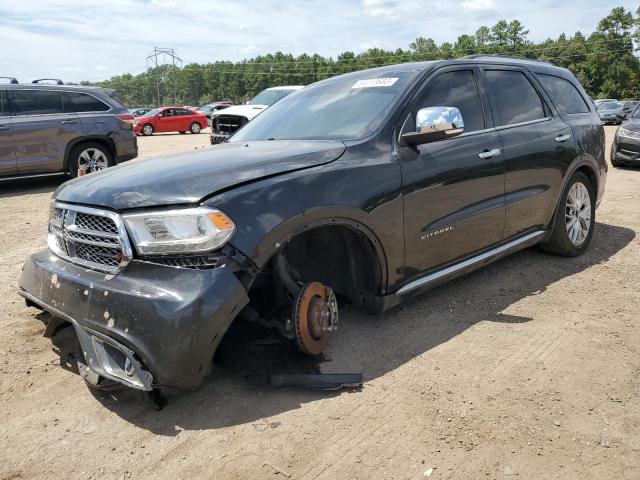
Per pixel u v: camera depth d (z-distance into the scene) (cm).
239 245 258
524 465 237
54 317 301
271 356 306
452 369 318
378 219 322
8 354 345
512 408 279
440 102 387
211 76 14900
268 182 280
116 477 236
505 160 417
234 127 1266
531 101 471
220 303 250
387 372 315
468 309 403
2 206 849
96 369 265
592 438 255
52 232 314
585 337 357
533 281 460
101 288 260
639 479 228
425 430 262
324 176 300
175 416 277
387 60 11869
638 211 721
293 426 266
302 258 335
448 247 379
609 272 481
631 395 289
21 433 267
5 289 464
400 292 349
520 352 338
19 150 952
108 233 270
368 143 336
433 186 359
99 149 1056
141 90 16838
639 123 1105
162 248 255
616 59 9444
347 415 274
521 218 445
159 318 244
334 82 434
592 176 531
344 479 231
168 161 322
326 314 308
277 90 1358
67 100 1018
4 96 947
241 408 282
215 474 235
